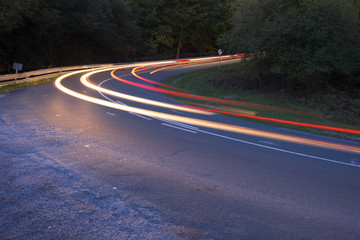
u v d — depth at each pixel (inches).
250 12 950.4
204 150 268.5
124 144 267.1
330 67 877.8
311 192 184.9
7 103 463.5
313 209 159.9
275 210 155.3
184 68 1550.2
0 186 159.6
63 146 246.2
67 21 1368.1
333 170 238.5
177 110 530.3
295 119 587.5
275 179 204.5
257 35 931.3
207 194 169.5
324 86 1043.3
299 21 842.2
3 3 986.1
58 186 165.0
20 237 115.6
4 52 1237.7
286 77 1001.5
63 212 136.9
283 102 899.4
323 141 379.2
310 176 217.6
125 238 119.4
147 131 332.5
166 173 199.6
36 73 837.8
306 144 343.6
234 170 217.5
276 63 941.8
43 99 529.3
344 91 1040.8
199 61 1984.5
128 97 644.7
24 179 171.3
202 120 447.5
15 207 138.5
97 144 260.5
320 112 816.9
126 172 195.3
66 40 1563.7
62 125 328.8
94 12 1483.8
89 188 165.3
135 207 146.6
